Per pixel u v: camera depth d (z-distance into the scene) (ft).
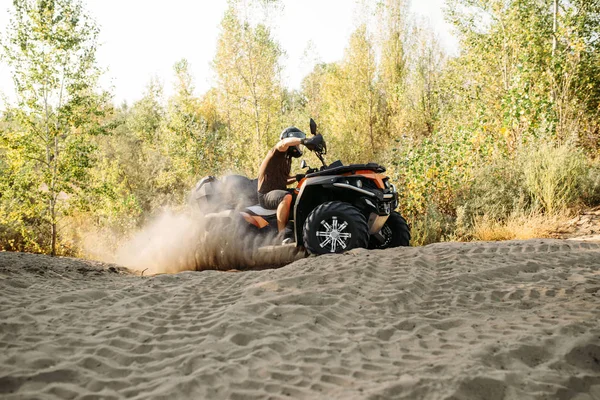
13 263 18.58
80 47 42.24
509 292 12.56
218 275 15.97
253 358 8.62
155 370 8.46
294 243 19.63
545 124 34.09
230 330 10.09
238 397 7.30
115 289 14.71
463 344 9.25
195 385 7.65
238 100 68.69
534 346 8.85
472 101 47.78
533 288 12.75
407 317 10.98
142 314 11.52
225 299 12.74
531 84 38.91
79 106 42.50
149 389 7.67
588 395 7.35
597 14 44.68
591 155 36.88
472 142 35.99
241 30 67.26
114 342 9.67
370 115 74.59
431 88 72.18
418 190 31.55
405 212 31.42
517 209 27.25
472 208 29.73
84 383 7.89
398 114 74.08
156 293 13.60
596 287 12.56
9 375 7.95
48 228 46.88
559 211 27.32
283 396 7.27
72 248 45.32
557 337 9.22
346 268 14.90
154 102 98.99
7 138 41.45
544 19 47.16
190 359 8.68
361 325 10.53
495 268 14.88
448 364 8.18
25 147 41.86
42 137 42.83
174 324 10.85
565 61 41.11
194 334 10.11
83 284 15.83
